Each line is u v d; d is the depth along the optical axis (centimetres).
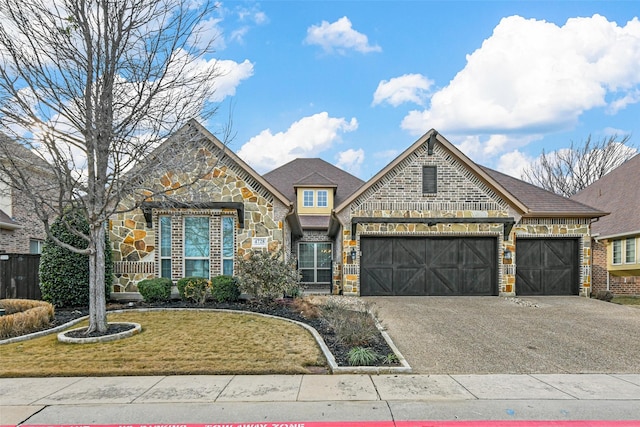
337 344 779
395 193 1528
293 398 531
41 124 795
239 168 1330
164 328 905
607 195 2052
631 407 503
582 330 939
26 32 788
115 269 1295
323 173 2503
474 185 1534
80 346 767
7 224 1494
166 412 489
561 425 454
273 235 1317
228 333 860
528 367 673
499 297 1480
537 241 1598
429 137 1520
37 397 537
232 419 470
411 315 1105
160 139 885
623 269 1720
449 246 1544
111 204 1252
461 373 641
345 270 1512
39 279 1236
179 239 1308
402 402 518
